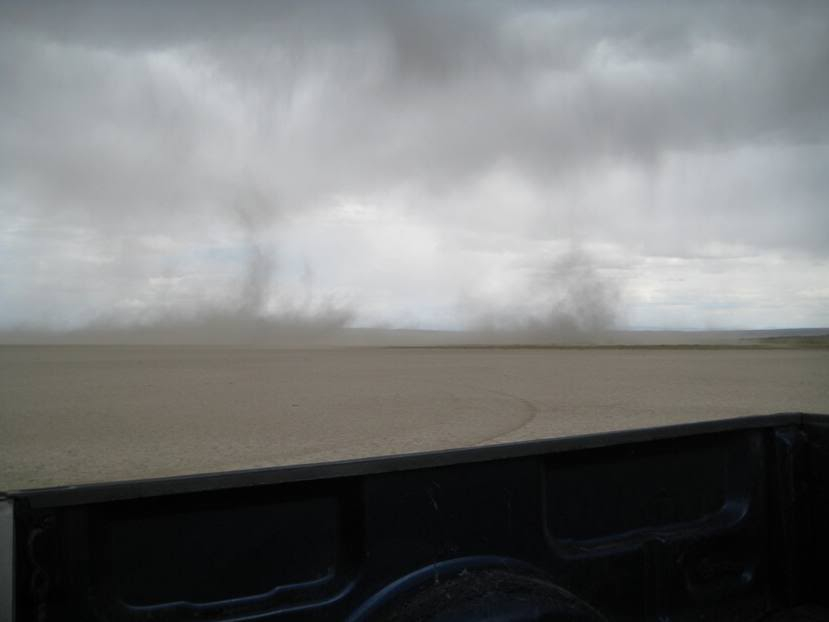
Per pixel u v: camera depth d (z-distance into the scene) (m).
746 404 16.97
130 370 33.34
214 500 2.15
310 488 2.28
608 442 2.79
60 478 9.08
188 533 2.14
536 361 41.31
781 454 3.44
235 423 14.26
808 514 3.50
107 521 2.02
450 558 2.49
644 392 20.53
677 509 3.13
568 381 25.19
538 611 2.35
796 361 39.22
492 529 2.57
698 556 3.12
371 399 19.06
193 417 15.24
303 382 25.56
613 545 2.88
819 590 3.46
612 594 2.86
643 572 2.94
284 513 2.27
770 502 3.40
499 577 2.44
